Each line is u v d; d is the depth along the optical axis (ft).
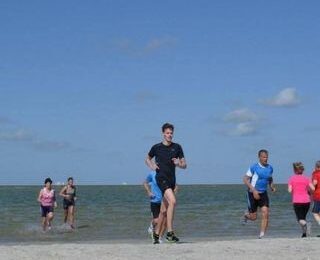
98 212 115.24
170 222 37.22
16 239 62.69
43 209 71.56
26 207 149.69
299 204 52.44
